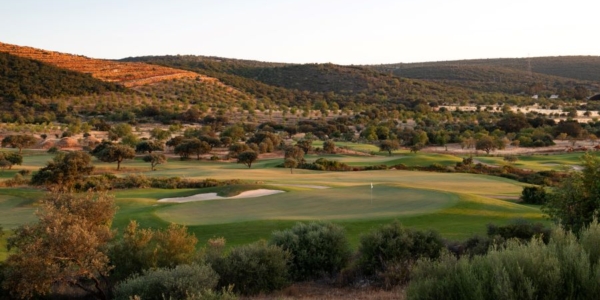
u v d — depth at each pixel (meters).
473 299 8.55
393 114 156.00
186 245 19.48
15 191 49.81
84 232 17.27
